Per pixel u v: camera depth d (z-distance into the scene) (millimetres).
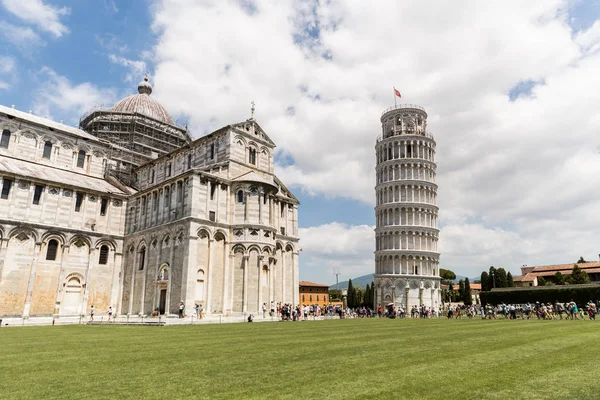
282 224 67438
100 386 11773
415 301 97625
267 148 67375
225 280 54719
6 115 62625
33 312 53656
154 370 14141
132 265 61656
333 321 49406
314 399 10266
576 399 10281
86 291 58844
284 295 63938
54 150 67938
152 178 74375
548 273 135500
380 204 110625
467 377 12797
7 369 14477
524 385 11742
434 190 109688
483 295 99188
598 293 81312
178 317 49344
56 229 57062
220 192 57281
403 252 100938
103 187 67312
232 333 29406
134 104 88375
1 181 53281
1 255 51719
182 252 52406
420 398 10367
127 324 43344
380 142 115188
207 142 64875
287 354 17781
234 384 11930
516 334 27312
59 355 17953
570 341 22594
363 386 11617
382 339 24156
